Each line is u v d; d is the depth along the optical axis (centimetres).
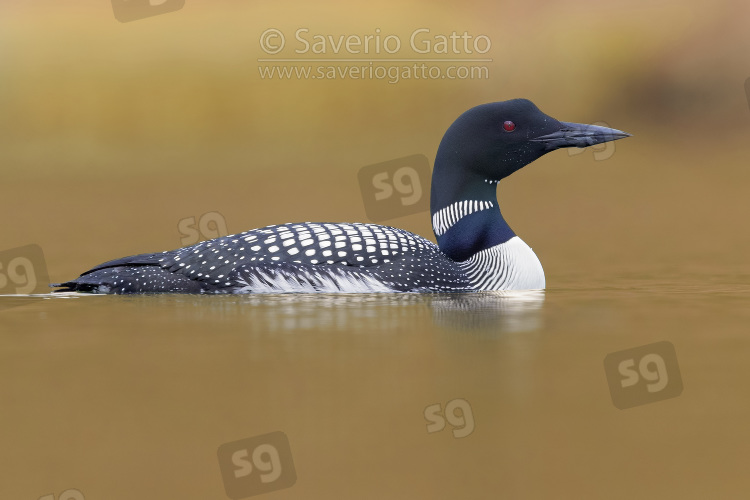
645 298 1037
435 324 891
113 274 1044
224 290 1022
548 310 962
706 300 1024
